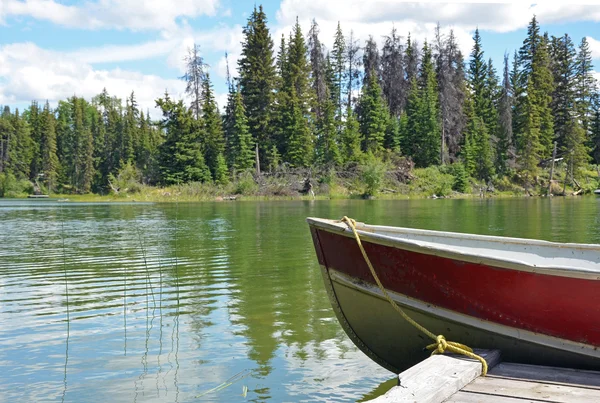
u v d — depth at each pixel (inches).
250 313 350.3
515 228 837.2
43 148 3617.1
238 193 2399.1
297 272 485.4
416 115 2709.2
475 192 2534.5
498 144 2783.0
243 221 1052.5
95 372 252.4
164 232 838.5
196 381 242.8
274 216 1186.0
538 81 2728.8
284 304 372.5
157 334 307.7
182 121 2564.0
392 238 239.6
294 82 2778.1
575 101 2815.0
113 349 283.0
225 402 222.1
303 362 267.0
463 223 932.6
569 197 2365.9
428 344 250.7
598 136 3019.2
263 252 604.7
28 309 362.0
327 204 1764.3
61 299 389.7
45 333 309.4
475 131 2691.9
